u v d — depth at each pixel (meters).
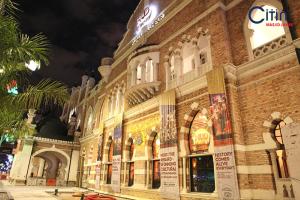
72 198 15.36
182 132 12.84
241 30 11.90
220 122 10.52
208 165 11.52
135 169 16.19
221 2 13.06
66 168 31.03
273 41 10.38
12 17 7.18
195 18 14.37
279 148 8.98
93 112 29.83
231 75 10.99
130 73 19.47
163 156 13.33
